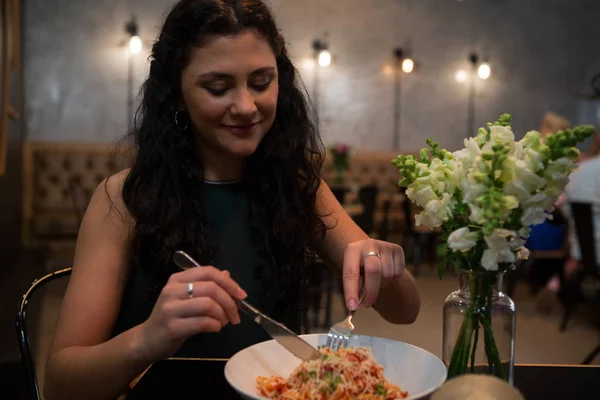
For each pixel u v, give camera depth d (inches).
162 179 47.6
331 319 157.2
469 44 325.4
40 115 279.7
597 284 184.2
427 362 32.8
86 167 275.3
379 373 31.4
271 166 51.3
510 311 30.5
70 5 278.5
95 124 285.0
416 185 30.9
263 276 50.6
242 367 32.9
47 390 38.6
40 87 278.8
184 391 37.4
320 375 29.9
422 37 320.8
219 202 50.4
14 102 230.2
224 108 43.1
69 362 36.0
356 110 318.7
